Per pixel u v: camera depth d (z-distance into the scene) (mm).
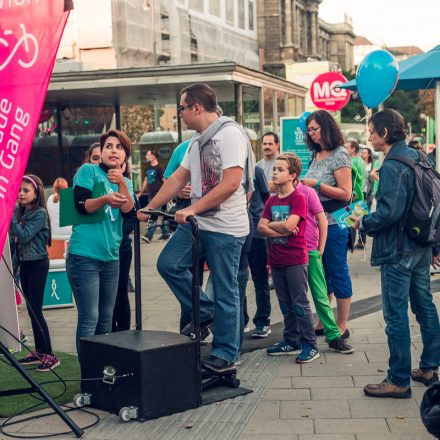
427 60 10672
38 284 6801
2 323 5484
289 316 6898
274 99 18875
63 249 9539
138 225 5762
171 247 5945
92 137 19891
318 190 7062
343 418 5242
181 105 5891
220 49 57375
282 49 88125
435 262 6105
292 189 6676
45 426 5238
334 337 6945
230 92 17406
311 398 5688
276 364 6652
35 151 18078
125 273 6934
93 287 5969
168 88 16719
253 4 67500
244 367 6578
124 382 5293
